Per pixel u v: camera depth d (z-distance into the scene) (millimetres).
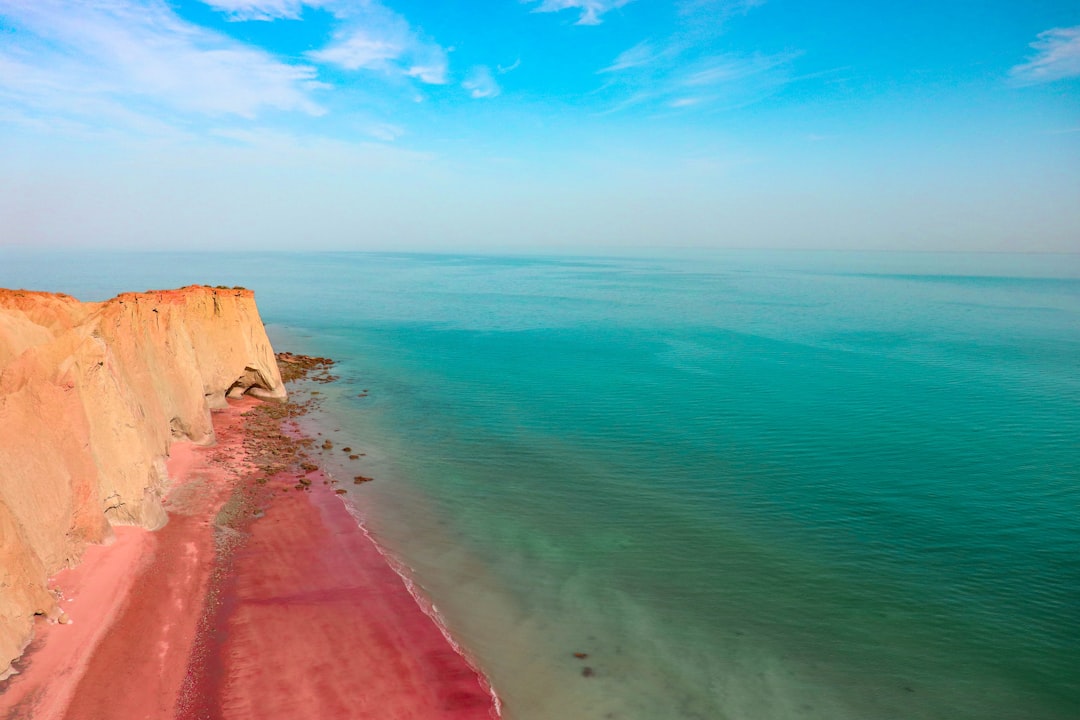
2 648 15445
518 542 25875
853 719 16891
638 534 26688
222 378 41500
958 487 31234
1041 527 27031
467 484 31625
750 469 33688
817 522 27703
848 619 21078
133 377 28859
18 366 20750
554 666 18625
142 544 22406
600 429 40688
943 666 18875
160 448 28828
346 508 28141
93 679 15977
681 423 41906
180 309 37344
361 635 19344
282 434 38031
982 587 22766
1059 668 18734
